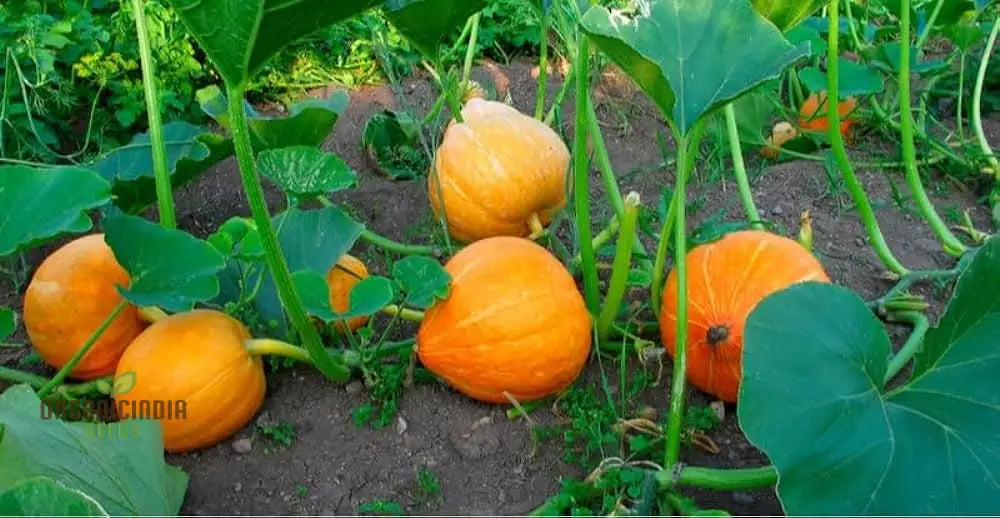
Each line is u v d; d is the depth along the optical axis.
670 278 1.97
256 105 3.59
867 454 1.44
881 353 1.57
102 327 1.87
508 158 2.32
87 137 3.00
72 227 1.75
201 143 2.33
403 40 3.68
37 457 1.60
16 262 2.46
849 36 3.29
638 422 1.87
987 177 2.91
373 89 3.61
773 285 1.86
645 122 3.29
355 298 1.86
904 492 1.40
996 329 1.57
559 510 1.68
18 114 3.05
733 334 1.85
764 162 2.95
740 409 1.46
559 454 1.88
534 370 1.87
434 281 1.86
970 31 2.93
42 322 1.97
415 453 1.90
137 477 1.66
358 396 2.01
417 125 2.75
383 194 2.84
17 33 3.15
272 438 1.92
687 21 1.77
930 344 1.59
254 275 2.13
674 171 2.97
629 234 1.88
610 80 3.47
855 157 3.08
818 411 1.47
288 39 1.46
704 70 1.74
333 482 1.83
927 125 3.32
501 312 1.85
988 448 1.44
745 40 1.74
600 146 2.22
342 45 3.78
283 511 1.77
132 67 3.29
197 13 1.39
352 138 3.21
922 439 1.46
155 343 1.83
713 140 3.02
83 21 3.38
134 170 2.45
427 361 1.92
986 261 1.58
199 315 1.89
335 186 1.96
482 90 3.35
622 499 1.70
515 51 4.00
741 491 1.78
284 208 2.79
